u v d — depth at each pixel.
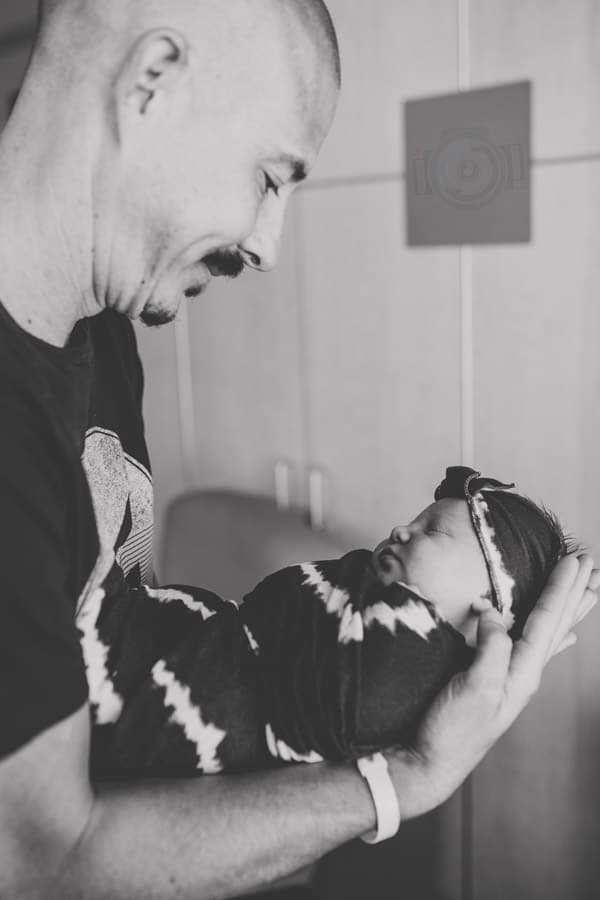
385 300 1.95
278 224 0.80
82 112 0.70
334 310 2.06
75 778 0.67
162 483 2.63
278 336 2.20
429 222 1.83
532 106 1.63
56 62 0.71
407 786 0.76
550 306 1.69
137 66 0.68
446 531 1.02
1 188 0.73
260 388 2.28
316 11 0.74
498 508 1.04
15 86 2.57
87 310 0.79
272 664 0.90
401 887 2.11
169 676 0.84
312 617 0.91
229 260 0.81
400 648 0.87
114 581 0.89
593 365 1.65
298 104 0.73
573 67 1.57
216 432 2.43
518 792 1.90
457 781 0.79
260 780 0.75
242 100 0.71
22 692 0.62
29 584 0.63
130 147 0.70
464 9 1.69
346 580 0.96
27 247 0.72
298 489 2.25
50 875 0.67
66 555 0.70
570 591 0.88
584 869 1.82
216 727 0.84
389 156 1.87
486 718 0.78
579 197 1.61
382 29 1.82
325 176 2.00
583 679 1.76
